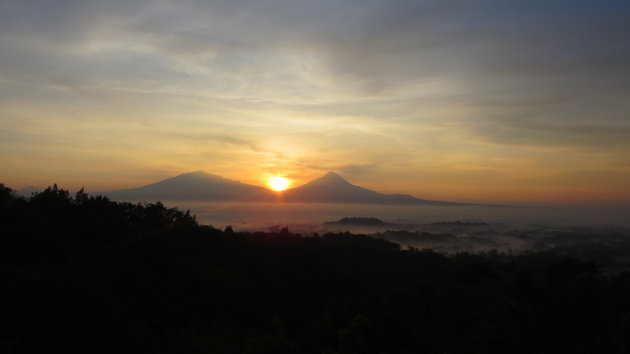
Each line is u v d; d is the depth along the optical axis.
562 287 11.43
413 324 13.07
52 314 9.85
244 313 14.65
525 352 10.62
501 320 11.93
